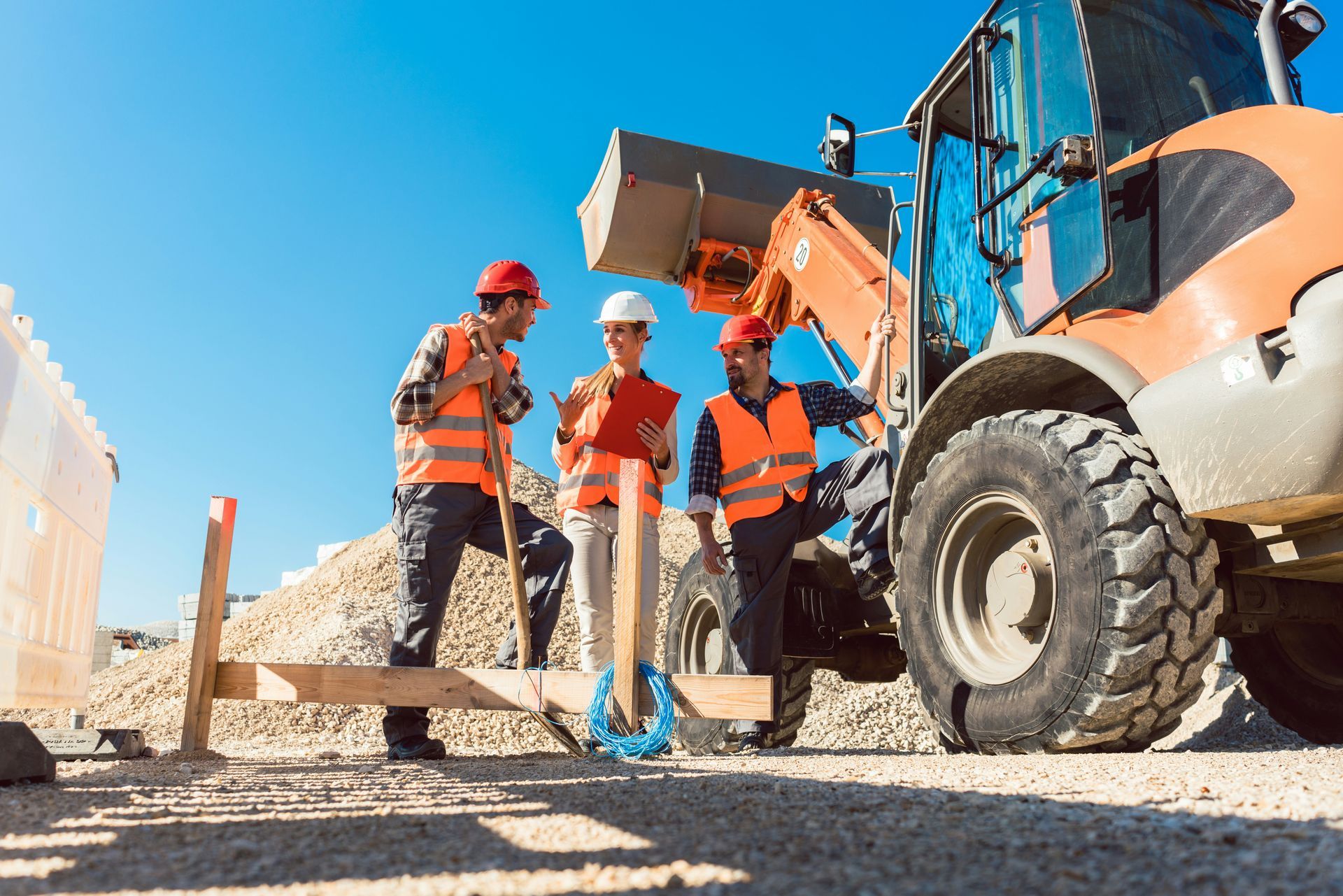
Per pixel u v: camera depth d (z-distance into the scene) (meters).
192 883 1.07
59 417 4.18
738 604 4.66
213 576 3.41
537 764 2.76
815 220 5.54
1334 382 2.28
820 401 4.20
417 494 3.49
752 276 6.09
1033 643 3.11
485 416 3.49
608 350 4.34
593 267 6.30
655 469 4.18
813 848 1.18
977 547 3.28
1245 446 2.42
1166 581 2.66
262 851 1.24
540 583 3.57
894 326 4.36
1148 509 2.71
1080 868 1.03
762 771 2.25
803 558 4.63
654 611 4.07
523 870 1.12
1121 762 2.33
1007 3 3.67
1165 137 3.02
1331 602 3.33
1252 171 2.66
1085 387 3.33
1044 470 2.92
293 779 2.22
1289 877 0.94
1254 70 3.51
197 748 3.31
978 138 3.65
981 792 1.64
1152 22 3.44
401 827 1.41
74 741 3.46
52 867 1.16
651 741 2.94
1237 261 2.60
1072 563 2.81
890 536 3.71
